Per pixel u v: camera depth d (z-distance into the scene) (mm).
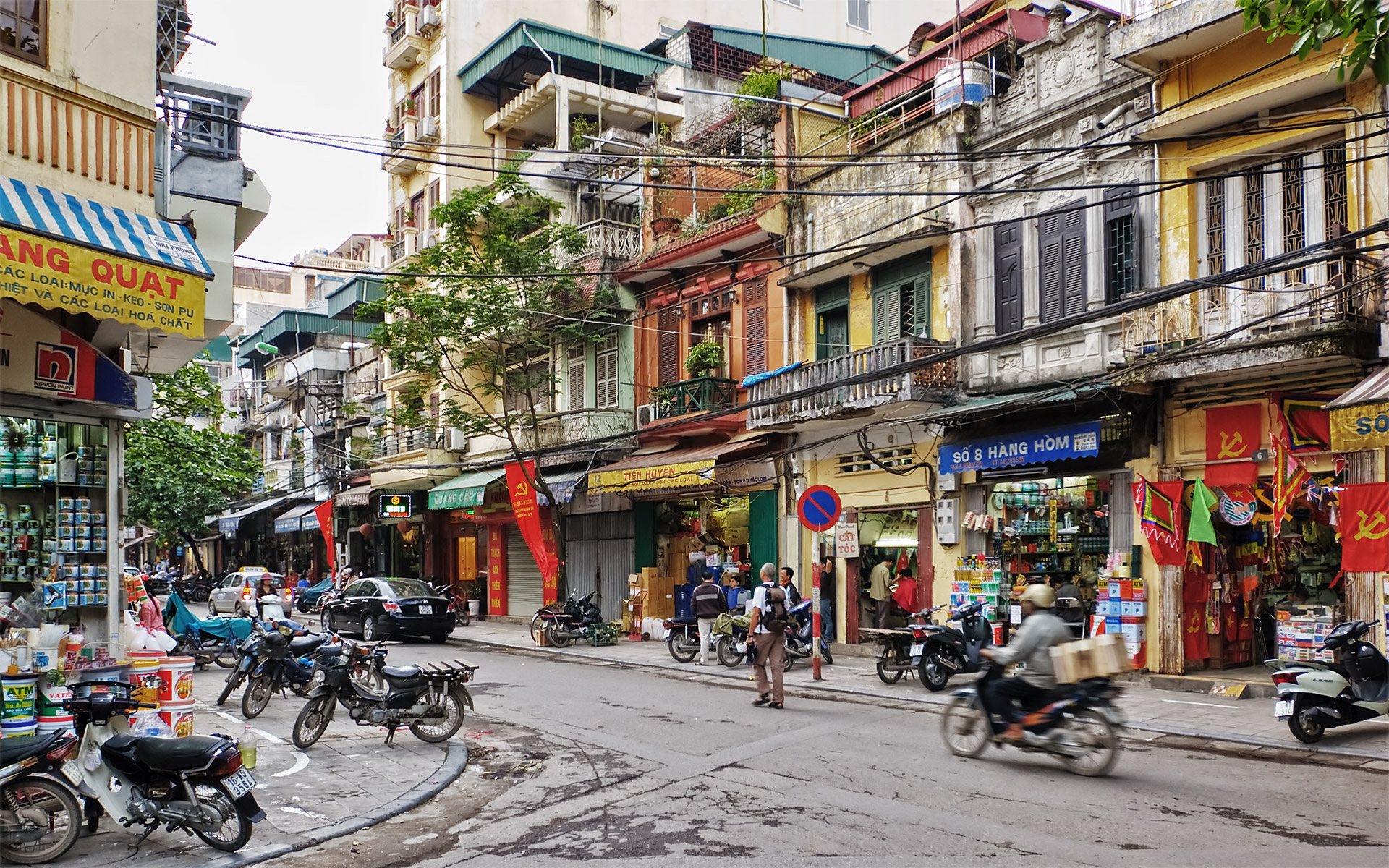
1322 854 6285
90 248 8086
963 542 16906
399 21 34781
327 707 10445
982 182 16781
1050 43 15867
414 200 34156
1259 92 12617
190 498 33844
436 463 30000
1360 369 12242
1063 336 15383
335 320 41375
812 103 22656
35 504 9633
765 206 20531
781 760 9422
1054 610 15242
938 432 17203
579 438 23844
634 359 23938
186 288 8750
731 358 21641
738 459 19984
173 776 6801
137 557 34250
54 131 8969
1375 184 12094
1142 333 13875
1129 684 14125
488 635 23953
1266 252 13133
